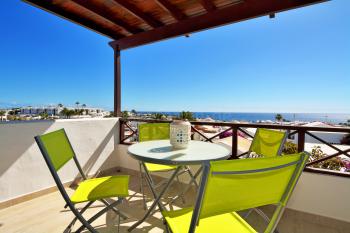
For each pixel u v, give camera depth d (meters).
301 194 2.08
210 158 1.45
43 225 1.83
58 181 1.29
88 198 1.43
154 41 3.00
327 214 1.96
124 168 3.39
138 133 2.63
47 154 1.28
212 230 1.07
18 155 2.23
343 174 1.92
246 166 0.74
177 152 1.64
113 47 3.46
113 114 3.56
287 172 0.83
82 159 2.91
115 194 1.48
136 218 1.98
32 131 2.36
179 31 2.77
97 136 3.12
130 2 2.46
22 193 2.26
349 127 1.88
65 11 2.65
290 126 2.18
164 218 1.18
